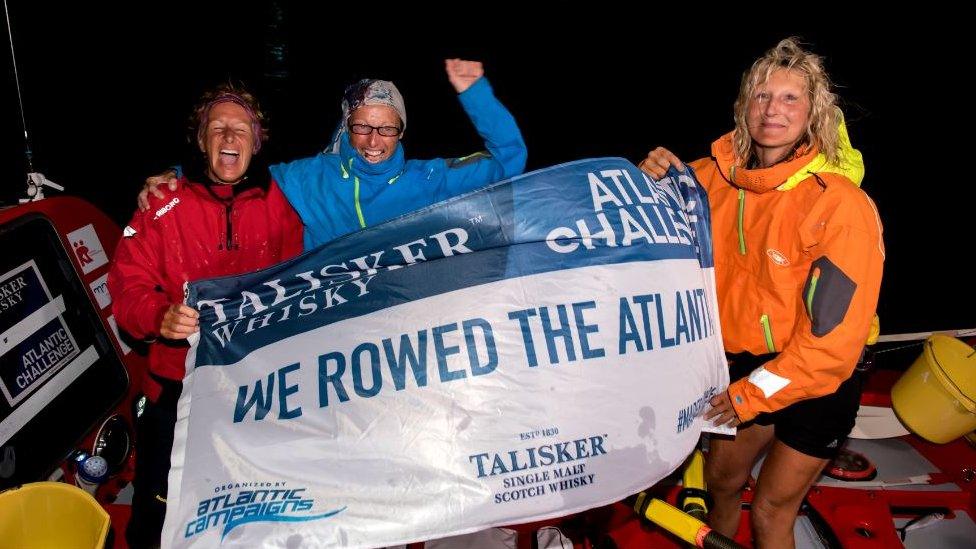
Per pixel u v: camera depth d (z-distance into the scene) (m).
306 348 2.21
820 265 2.36
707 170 2.83
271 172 2.70
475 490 2.08
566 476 2.14
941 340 3.21
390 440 2.10
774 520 2.75
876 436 3.62
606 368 2.20
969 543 3.15
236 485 2.08
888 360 4.96
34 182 2.94
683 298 2.41
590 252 2.29
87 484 2.77
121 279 2.55
